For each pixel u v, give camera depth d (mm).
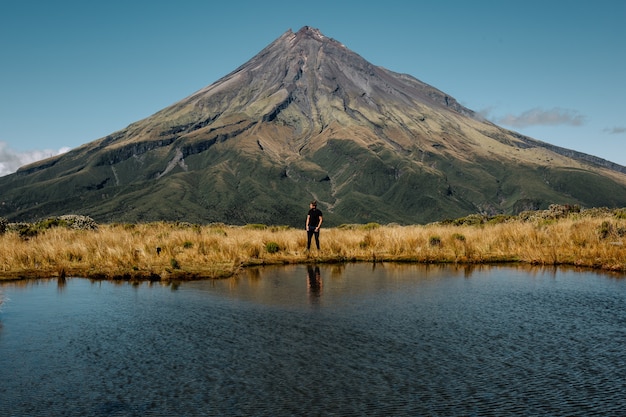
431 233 24109
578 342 7902
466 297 11625
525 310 10188
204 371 6625
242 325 9000
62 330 8672
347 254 20344
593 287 12961
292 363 6910
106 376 6480
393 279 14555
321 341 7961
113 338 8172
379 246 21891
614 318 9500
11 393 5977
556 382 6238
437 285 13375
